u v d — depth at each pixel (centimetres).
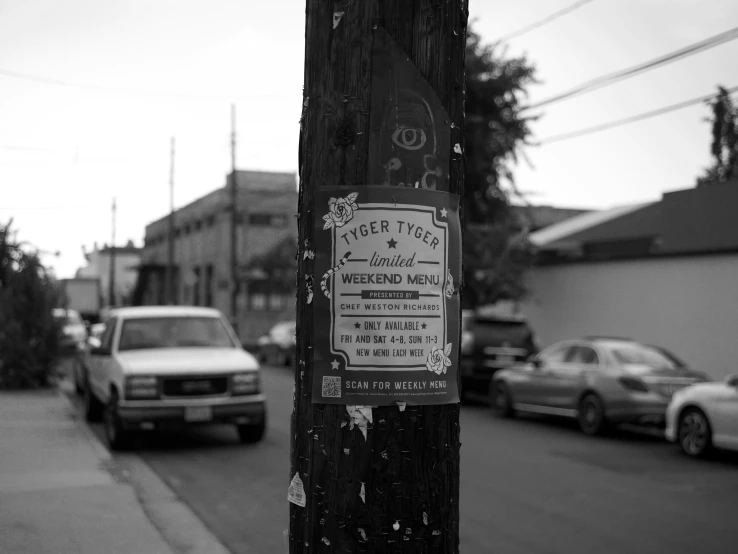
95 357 1327
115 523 686
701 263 1841
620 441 1350
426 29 265
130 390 1090
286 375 2494
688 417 1184
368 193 259
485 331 1923
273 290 4566
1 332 1756
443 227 266
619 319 2064
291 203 4797
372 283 259
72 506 741
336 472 257
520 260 2248
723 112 2620
